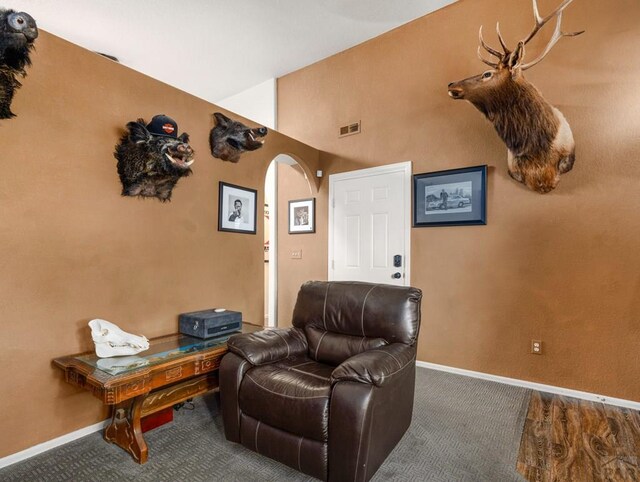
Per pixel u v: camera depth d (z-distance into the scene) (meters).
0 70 1.75
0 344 1.79
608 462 1.87
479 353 3.17
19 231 1.86
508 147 2.93
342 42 3.97
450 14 3.38
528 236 2.95
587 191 2.71
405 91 3.65
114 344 2.03
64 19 3.48
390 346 2.01
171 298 2.63
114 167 2.28
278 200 4.73
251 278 3.36
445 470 1.80
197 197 2.83
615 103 2.62
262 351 2.08
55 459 1.88
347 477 1.57
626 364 2.57
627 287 2.57
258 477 1.75
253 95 5.02
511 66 2.70
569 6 2.78
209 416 2.40
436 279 3.42
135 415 1.91
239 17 3.51
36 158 1.92
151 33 3.75
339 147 4.15
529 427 2.25
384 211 3.78
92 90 2.16
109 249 2.25
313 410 1.66
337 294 2.38
